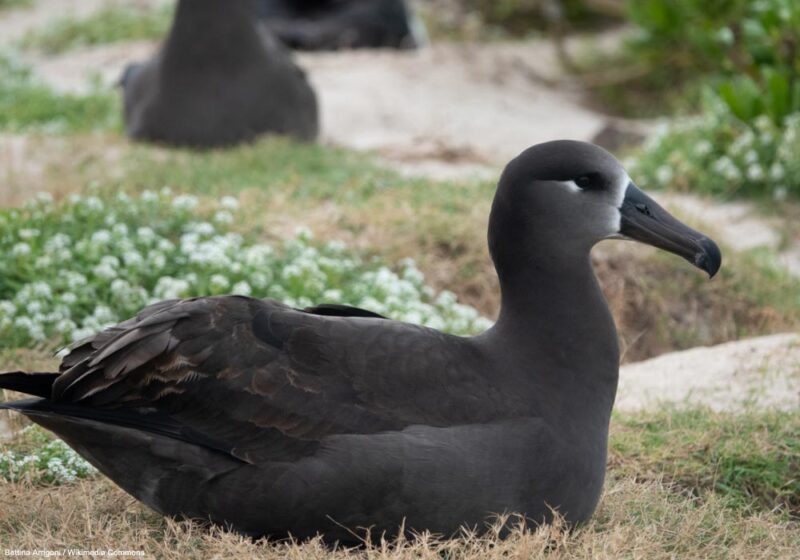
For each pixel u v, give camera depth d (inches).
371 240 525.0
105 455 294.0
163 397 288.2
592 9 1171.9
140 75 686.5
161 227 482.3
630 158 714.8
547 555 285.3
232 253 458.3
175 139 666.8
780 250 615.8
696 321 546.6
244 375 285.7
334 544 288.5
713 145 682.8
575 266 305.4
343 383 287.1
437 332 301.0
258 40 669.9
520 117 866.8
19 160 613.9
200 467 286.8
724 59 761.0
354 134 788.6
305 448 284.2
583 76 994.7
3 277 435.5
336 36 1023.0
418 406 287.7
